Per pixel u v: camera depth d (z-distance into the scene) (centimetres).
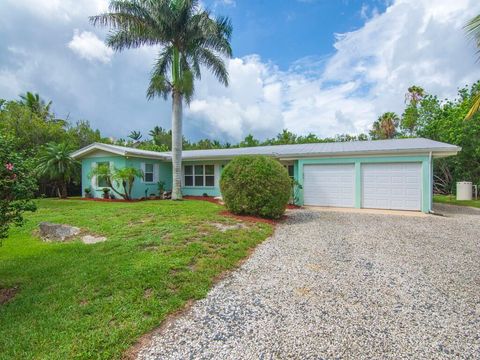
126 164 1542
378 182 1188
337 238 680
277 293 386
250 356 256
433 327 300
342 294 382
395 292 387
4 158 377
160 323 310
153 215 888
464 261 512
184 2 1316
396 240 661
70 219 880
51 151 1617
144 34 1346
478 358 250
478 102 777
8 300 375
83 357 251
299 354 259
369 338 281
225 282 423
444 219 944
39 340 276
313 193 1301
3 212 389
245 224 782
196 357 255
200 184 1741
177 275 425
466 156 1902
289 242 646
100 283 399
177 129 1439
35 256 550
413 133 2520
